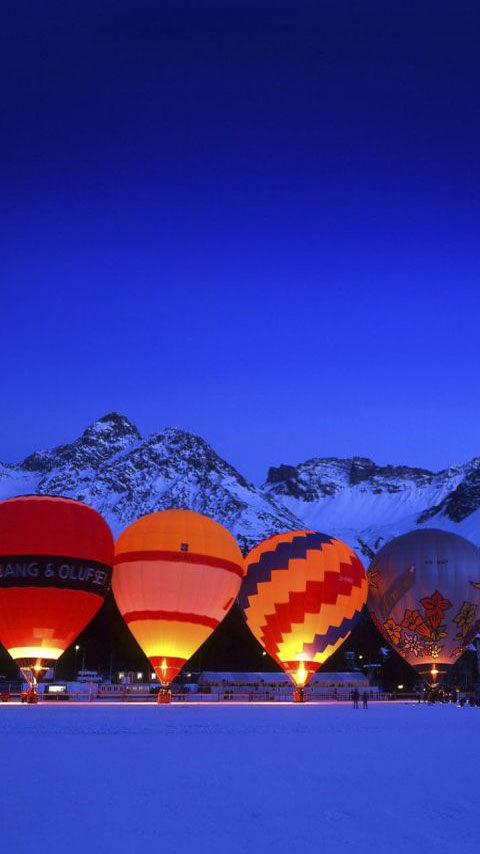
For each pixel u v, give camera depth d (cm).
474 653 12300
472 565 7050
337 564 6731
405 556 7100
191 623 6006
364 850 1233
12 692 10125
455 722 4212
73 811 1484
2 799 1590
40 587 5597
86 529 5875
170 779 1855
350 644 14950
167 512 6241
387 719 4481
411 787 1773
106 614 15100
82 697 9256
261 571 6725
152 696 9475
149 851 1215
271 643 6762
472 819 1448
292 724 3875
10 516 5738
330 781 1848
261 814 1476
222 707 6231
